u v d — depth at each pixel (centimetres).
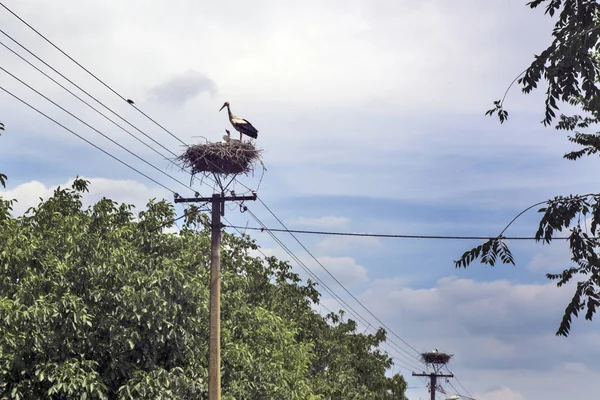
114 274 2075
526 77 988
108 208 2372
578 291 1042
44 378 1916
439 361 5072
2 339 1808
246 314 2461
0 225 1956
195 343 2216
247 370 2348
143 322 2056
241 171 2150
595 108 1097
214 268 2097
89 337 2017
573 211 990
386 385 3978
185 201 2144
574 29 968
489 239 1079
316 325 3597
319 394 3130
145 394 2000
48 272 2045
